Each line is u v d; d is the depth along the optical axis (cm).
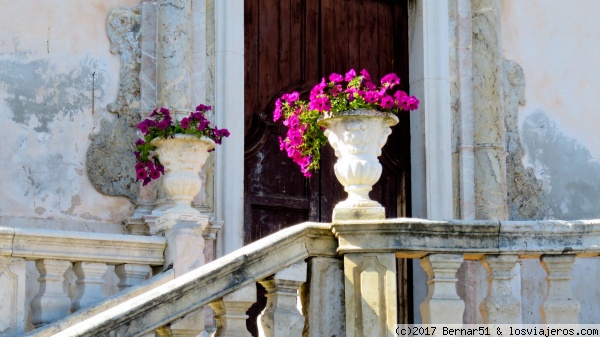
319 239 867
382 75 1410
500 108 1402
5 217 1134
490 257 870
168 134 1051
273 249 836
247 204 1296
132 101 1220
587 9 1530
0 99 1155
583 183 1483
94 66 1208
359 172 889
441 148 1374
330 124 909
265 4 1346
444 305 855
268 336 831
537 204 1442
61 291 944
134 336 775
